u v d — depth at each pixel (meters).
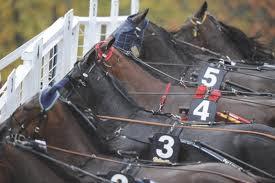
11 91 13.45
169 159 11.68
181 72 15.07
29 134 10.89
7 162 10.08
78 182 10.37
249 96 14.19
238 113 13.26
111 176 10.67
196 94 13.30
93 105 12.23
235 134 11.82
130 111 12.38
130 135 11.95
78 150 11.27
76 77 12.05
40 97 10.95
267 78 15.04
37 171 10.22
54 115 11.18
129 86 13.69
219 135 11.84
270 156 11.61
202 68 14.98
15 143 10.21
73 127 11.34
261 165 11.66
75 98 11.95
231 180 10.52
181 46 16.03
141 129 12.03
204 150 11.66
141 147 11.82
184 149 11.78
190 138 11.86
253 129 11.88
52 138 11.18
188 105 13.34
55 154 11.09
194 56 15.70
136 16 15.12
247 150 11.70
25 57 14.59
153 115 12.32
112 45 13.78
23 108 10.90
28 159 10.22
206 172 10.62
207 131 11.94
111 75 12.82
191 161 11.70
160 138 11.75
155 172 10.82
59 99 11.34
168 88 13.74
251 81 14.98
